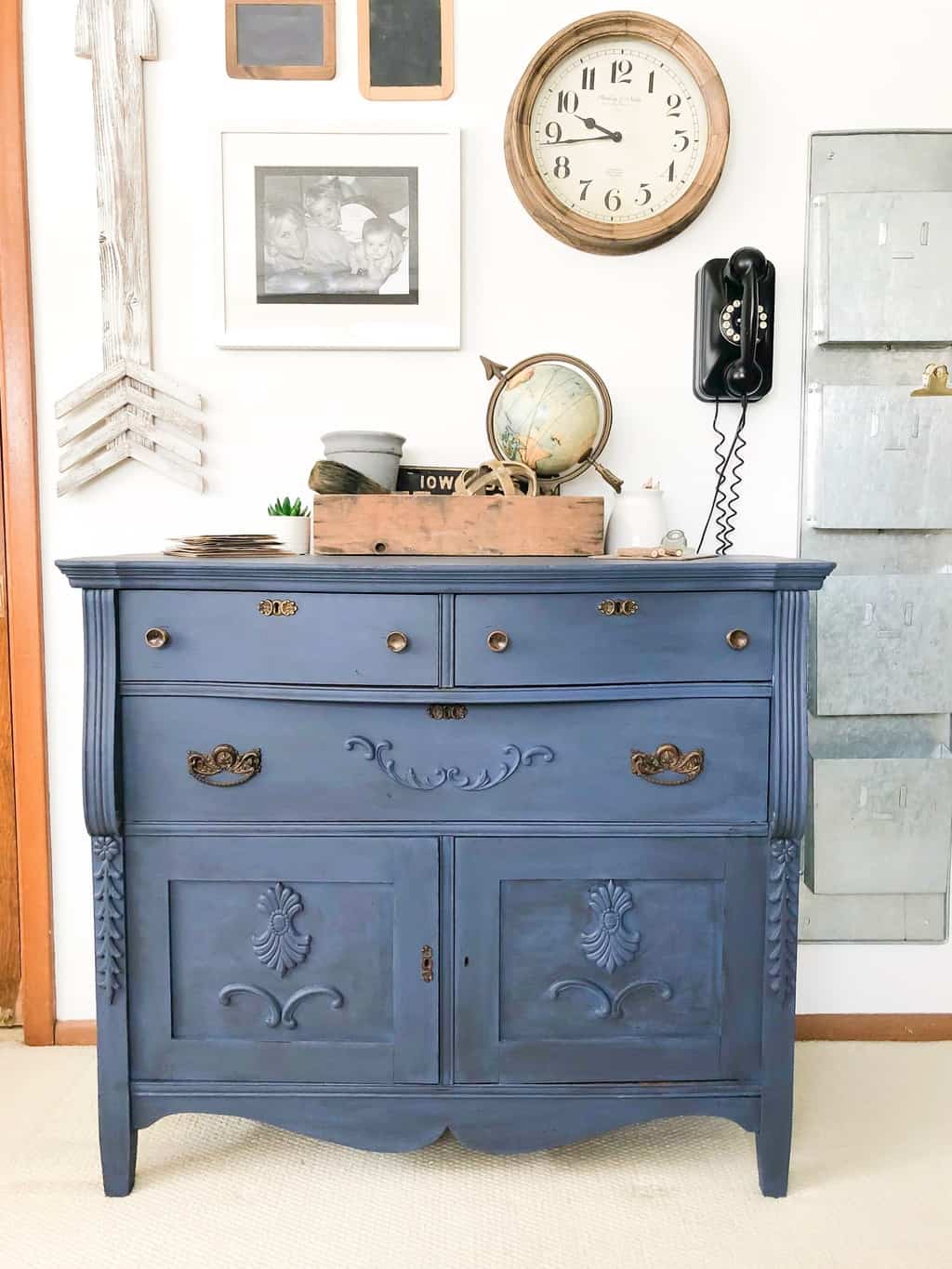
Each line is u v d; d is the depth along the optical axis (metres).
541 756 1.36
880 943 1.89
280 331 1.77
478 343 1.79
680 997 1.39
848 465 1.78
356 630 1.33
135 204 1.74
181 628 1.34
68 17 1.72
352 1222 1.38
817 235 1.76
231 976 1.39
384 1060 1.39
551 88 1.72
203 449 1.80
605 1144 1.57
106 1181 1.42
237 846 1.37
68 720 1.84
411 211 1.75
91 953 1.88
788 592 1.34
